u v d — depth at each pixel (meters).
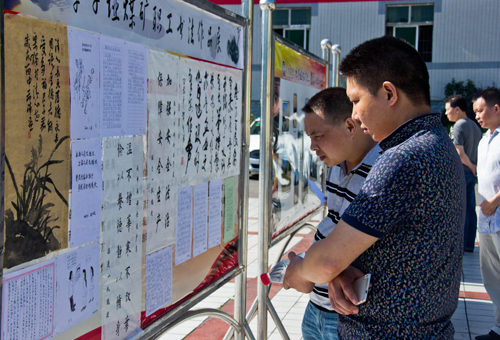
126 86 1.30
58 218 1.10
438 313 1.22
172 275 1.60
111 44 1.23
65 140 1.10
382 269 1.21
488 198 3.29
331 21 17.84
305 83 3.07
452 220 1.19
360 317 1.28
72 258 1.16
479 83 17.27
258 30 16.61
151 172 1.44
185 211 1.65
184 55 1.58
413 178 1.12
